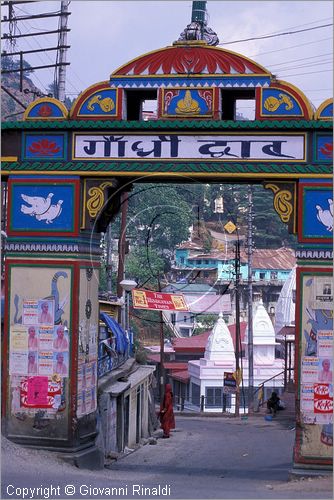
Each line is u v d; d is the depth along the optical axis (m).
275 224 64.62
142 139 14.61
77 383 15.00
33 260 14.99
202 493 12.52
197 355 49.50
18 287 15.04
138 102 15.59
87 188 14.85
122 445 21.83
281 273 60.28
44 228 14.92
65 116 14.81
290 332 41.31
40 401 14.97
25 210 14.97
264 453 22.11
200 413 38.41
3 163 14.98
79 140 14.79
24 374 15.03
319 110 14.23
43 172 14.87
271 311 59.34
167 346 49.84
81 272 15.10
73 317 14.91
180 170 14.45
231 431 29.14
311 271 14.23
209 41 14.95
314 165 14.23
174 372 48.00
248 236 38.41
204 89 14.57
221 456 21.33
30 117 14.91
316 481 13.80
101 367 21.30
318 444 14.17
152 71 14.68
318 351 14.20
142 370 26.14
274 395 35.31
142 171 14.55
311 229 14.22
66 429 14.91
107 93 14.77
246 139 14.40
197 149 14.48
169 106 14.62
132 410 23.98
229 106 15.51
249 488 13.38
